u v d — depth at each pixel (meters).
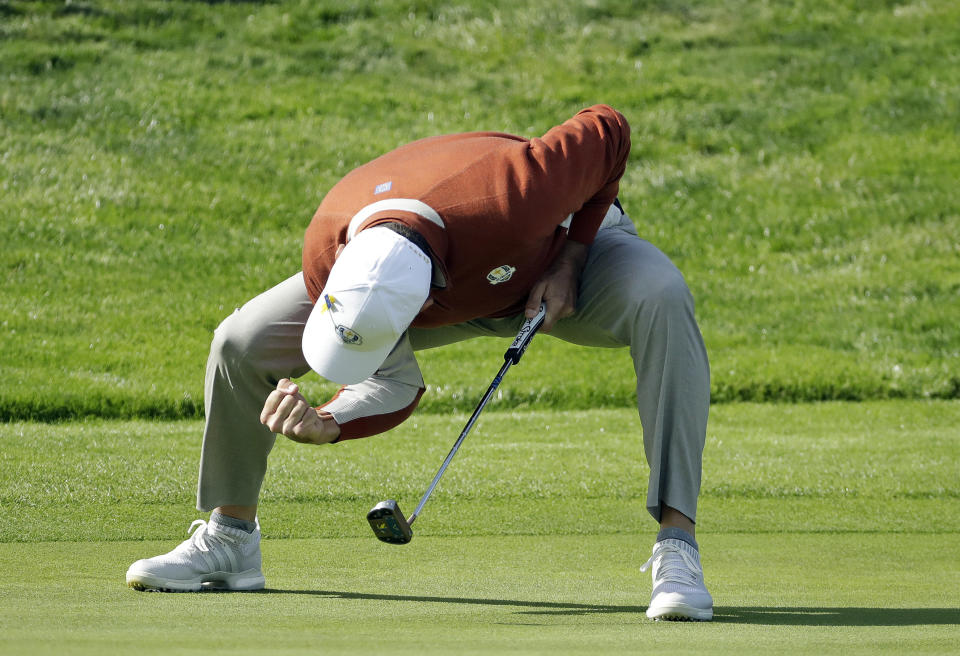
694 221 50.28
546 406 32.62
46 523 16.44
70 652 6.59
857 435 28.58
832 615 10.11
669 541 10.53
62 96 55.00
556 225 10.70
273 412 10.17
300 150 53.34
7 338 34.06
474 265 10.28
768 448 26.22
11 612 9.21
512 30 67.06
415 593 11.41
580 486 21.17
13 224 43.50
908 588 12.29
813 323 40.91
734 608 10.68
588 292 11.55
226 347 11.40
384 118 57.19
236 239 45.53
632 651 7.25
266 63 61.91
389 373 10.81
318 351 9.96
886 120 58.12
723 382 34.53
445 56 64.19
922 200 51.06
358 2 69.75
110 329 36.09
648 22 68.50
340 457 23.39
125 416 29.41
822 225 49.62
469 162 10.50
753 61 64.12
